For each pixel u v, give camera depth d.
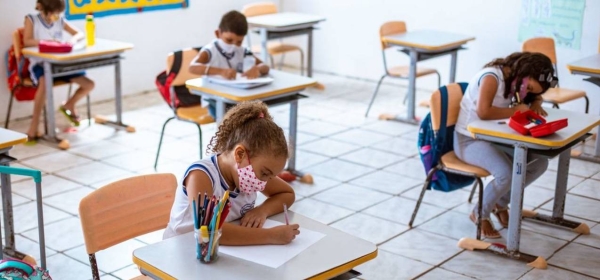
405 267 3.28
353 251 1.93
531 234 3.66
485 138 3.25
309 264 1.85
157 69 6.54
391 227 3.72
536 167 3.49
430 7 6.57
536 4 5.93
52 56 4.70
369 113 5.95
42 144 4.97
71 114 5.26
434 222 3.80
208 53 4.14
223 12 7.01
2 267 1.93
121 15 6.12
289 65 7.74
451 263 3.32
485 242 3.44
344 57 7.30
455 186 3.64
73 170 4.48
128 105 6.05
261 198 3.39
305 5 7.45
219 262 1.84
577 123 3.32
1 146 2.90
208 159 2.03
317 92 6.63
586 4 5.69
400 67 5.96
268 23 6.11
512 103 3.48
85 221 2.19
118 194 2.28
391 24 5.75
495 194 3.46
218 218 1.80
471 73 6.48
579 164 4.80
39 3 5.02
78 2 5.78
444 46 5.35
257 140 1.91
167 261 1.83
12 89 5.18
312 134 5.35
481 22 6.29
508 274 3.21
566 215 3.94
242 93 3.77
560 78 5.96
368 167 4.66
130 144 5.02
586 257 3.41
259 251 1.91
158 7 6.39
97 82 6.10
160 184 2.38
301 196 4.13
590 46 5.76
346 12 7.16
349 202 4.05
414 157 4.87
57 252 3.37
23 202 3.95
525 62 3.36
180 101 4.36
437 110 3.53
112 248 3.41
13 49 5.16
